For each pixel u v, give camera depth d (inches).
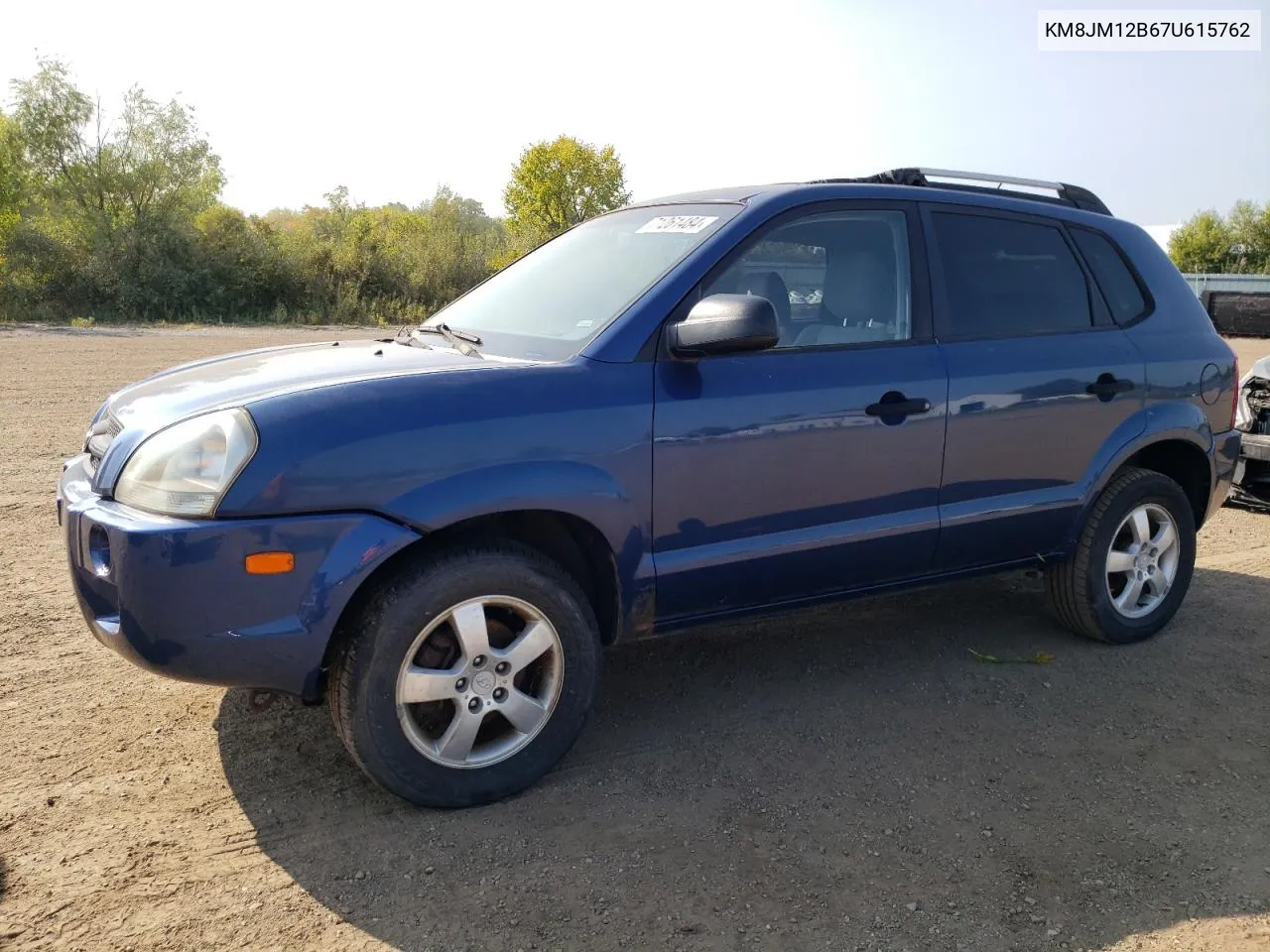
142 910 96.3
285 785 120.2
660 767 126.9
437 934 94.0
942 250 150.3
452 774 114.3
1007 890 101.7
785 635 173.5
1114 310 167.9
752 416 126.8
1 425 356.8
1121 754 131.9
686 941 93.2
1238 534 247.3
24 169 1163.9
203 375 128.0
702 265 129.5
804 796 119.8
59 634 165.9
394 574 110.3
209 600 101.3
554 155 1695.4
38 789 117.9
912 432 139.6
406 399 109.3
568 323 131.0
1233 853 108.9
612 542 119.3
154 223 1147.3
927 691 151.0
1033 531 156.3
